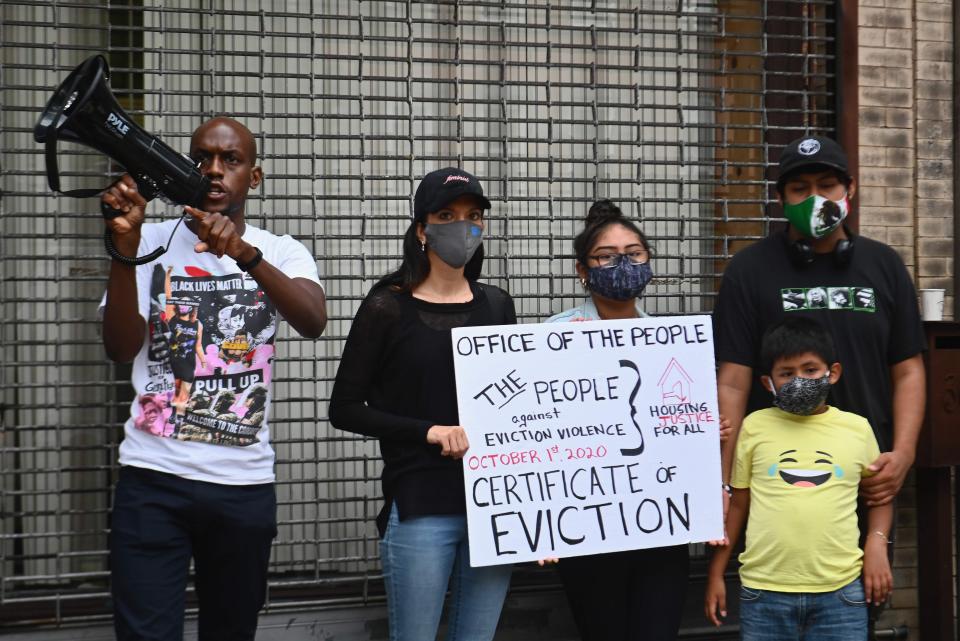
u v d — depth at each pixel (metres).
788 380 3.54
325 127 4.78
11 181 4.50
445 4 4.86
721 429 3.73
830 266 3.86
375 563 4.74
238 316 3.27
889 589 3.59
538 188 5.02
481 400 3.37
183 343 3.22
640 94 5.18
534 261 5.00
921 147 5.26
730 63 5.25
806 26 5.15
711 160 5.24
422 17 4.89
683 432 3.56
